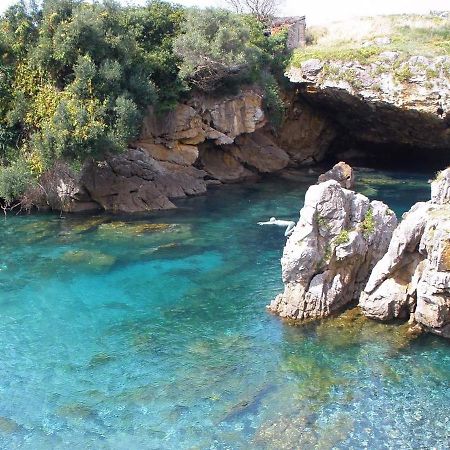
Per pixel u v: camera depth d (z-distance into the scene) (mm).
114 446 13234
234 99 41844
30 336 18484
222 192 39250
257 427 13758
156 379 15945
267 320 19359
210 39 39188
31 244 27250
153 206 34156
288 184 42188
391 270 18531
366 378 15734
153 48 38719
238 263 25000
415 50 39781
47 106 33125
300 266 18969
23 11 35000
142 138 37406
